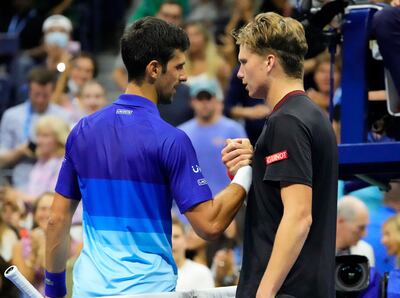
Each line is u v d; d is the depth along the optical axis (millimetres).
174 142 10219
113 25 30938
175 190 10203
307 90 18844
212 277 15992
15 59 25719
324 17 11898
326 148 9742
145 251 10219
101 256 10227
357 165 11883
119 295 10031
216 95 20266
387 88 12070
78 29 29109
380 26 11953
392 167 11891
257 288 9750
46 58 25922
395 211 16016
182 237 15664
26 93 24203
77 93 23312
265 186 9766
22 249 16797
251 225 9945
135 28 10477
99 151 10367
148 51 10359
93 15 30297
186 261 15742
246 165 10391
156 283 10156
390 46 11930
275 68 9891
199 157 20125
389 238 15523
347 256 11555
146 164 10203
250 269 9852
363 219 14766
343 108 12141
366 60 12172
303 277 9695
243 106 20359
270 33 9852
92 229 10359
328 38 12125
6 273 10289
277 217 9719
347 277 11469
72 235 17531
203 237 10234
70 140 10586
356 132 12070
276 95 9906
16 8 28266
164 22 10492
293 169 9516
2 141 21984
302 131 9602
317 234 9773
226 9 26562
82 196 10516
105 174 10312
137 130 10289
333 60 12234
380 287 11578
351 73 12102
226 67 23109
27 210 19141
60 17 25094
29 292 10344
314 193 9766
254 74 9945
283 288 9688
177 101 21078
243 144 10477
